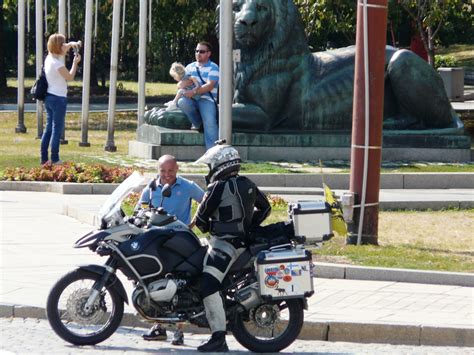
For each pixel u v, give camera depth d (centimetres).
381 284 2689
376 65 3134
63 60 4550
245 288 2159
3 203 3925
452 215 3856
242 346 2244
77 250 3053
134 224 2202
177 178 2452
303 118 4916
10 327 2338
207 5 8919
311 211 2186
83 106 5553
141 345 2223
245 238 2178
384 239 3272
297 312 2164
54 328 2173
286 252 2145
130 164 4631
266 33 4853
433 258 2908
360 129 3134
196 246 2200
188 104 4734
